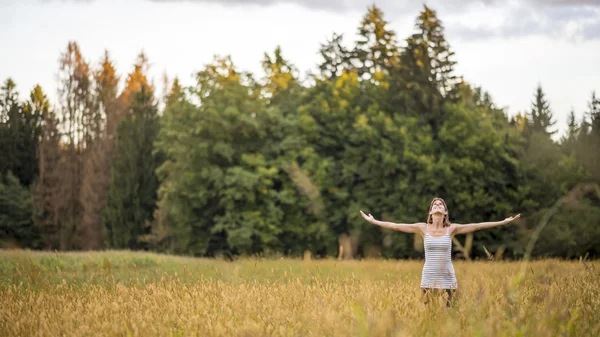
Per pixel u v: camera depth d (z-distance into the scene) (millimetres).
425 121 48188
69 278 13875
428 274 8734
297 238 46031
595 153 46688
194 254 47906
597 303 6457
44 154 63875
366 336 4758
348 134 47750
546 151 47219
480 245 44312
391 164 44594
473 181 44844
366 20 59562
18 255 19500
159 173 50156
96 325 6445
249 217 43188
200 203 45531
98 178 61906
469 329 4797
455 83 51406
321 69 59719
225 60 48344
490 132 45688
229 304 7520
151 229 57250
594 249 39406
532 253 40688
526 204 44781
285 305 7289
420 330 5195
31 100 78438
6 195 64375
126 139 58594
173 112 49125
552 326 4836
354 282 9320
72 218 63000
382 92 50750
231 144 46000
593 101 51688
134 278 14625
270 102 55719
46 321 6758
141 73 76500
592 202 39250
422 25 52312
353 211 44188
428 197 44188
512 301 5359
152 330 6109
